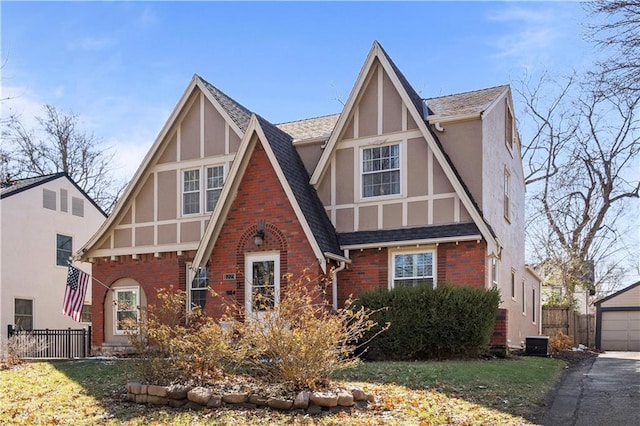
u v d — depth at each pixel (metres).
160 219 19.86
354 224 17.14
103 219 29.41
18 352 17.11
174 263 19.45
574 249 31.72
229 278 16.47
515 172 22.47
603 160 30.83
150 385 9.71
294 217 15.91
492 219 17.45
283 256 15.88
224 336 10.48
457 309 14.09
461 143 16.88
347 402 8.60
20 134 35.78
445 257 15.84
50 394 10.62
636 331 26.61
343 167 17.59
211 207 19.14
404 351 14.38
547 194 33.38
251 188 16.56
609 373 13.57
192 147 19.70
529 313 23.61
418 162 16.64
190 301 18.95
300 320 9.94
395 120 17.08
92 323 20.42
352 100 17.47
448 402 8.99
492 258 16.19
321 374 9.40
